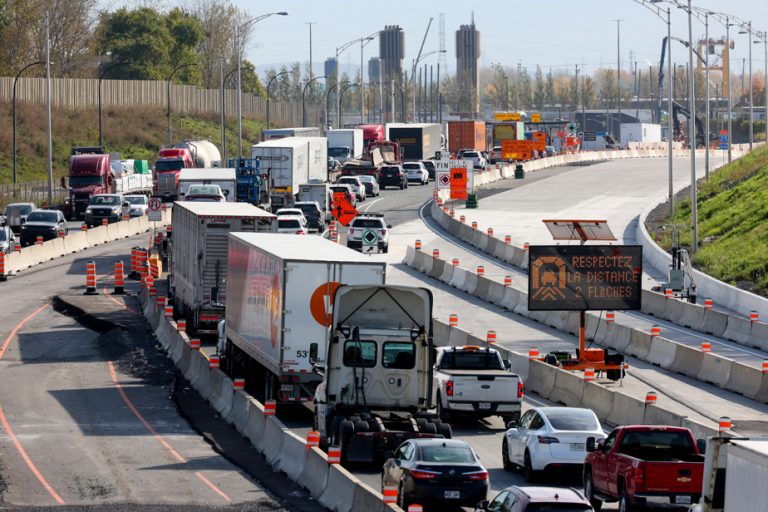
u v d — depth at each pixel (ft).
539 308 352.28
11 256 594.65
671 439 197.26
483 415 278.26
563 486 222.69
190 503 214.28
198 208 404.98
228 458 256.11
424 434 234.99
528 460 223.92
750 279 539.29
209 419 299.79
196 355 348.59
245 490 225.56
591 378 330.13
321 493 216.13
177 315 437.17
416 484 192.85
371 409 249.14
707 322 440.45
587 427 222.89
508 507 164.66
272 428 259.19
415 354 250.16
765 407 311.88
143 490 225.35
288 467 240.32
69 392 333.62
